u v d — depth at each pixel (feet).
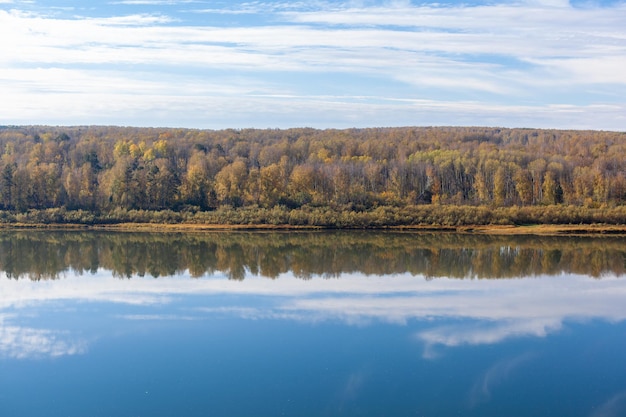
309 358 99.60
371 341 107.65
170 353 101.81
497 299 138.41
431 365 96.78
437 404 83.51
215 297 138.31
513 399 85.15
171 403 83.66
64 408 82.38
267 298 137.39
